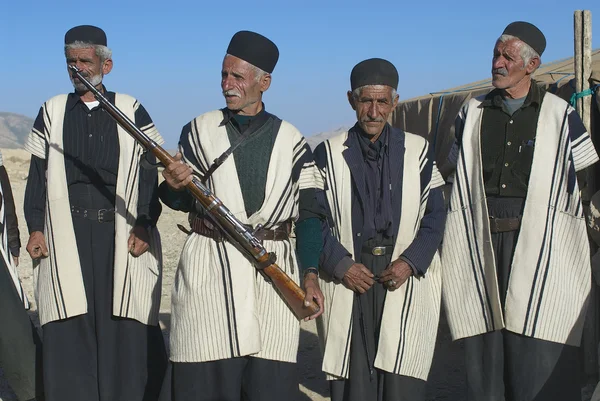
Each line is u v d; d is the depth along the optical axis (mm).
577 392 3648
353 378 3568
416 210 3578
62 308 3869
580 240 3613
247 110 3279
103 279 3957
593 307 4367
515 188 3613
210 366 3197
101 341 3961
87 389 3982
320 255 3568
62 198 3908
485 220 3637
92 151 3914
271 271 3182
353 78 3539
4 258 4012
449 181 3877
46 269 3938
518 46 3580
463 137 3746
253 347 3135
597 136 4391
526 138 3623
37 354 4074
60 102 3988
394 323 3508
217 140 3256
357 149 3605
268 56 3246
